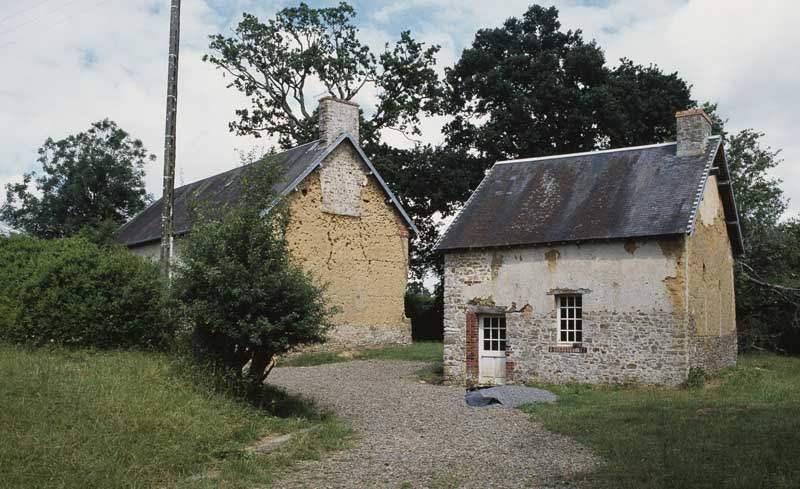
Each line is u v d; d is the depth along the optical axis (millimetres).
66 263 14477
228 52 31234
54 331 13719
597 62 30531
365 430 11133
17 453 7465
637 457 8531
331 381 17109
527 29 32750
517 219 17297
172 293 11633
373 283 24547
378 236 24891
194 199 13406
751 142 26625
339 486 7676
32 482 6883
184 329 12617
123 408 9359
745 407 12133
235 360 11930
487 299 17047
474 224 17781
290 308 11555
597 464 8398
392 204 25438
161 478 7676
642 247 15203
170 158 15023
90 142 35031
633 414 11594
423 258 35375
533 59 31281
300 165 23297
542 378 16141
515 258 16766
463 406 13531
